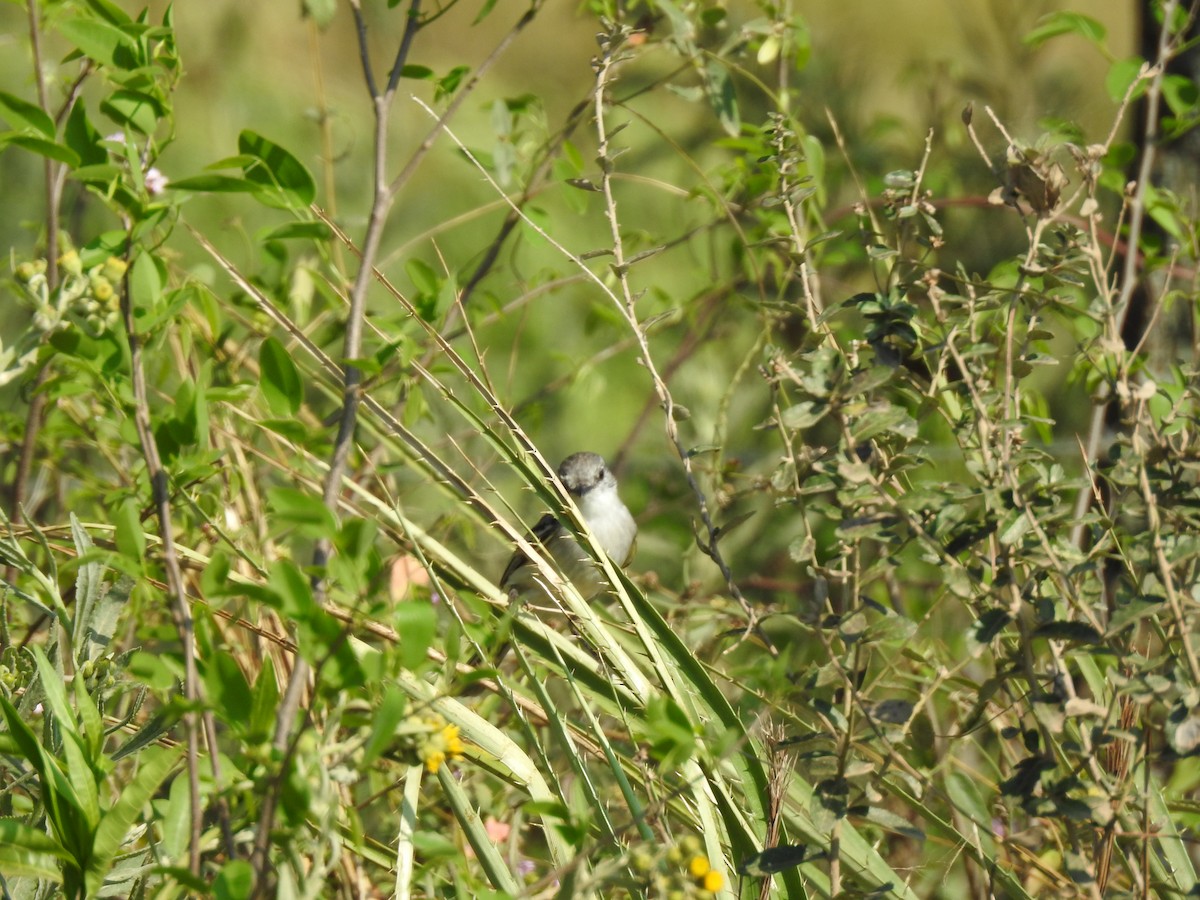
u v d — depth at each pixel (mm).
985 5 13477
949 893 7438
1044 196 5242
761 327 11312
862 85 13516
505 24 19891
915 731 7500
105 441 8992
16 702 5902
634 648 7539
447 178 18172
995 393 5824
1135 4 10555
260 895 4117
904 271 7094
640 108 14438
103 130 11641
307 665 4562
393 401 9102
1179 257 9680
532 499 12289
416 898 5961
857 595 5219
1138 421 5227
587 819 4773
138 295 5156
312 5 8867
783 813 6152
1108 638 4941
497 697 7523
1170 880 6293
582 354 12391
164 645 7602
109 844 4586
